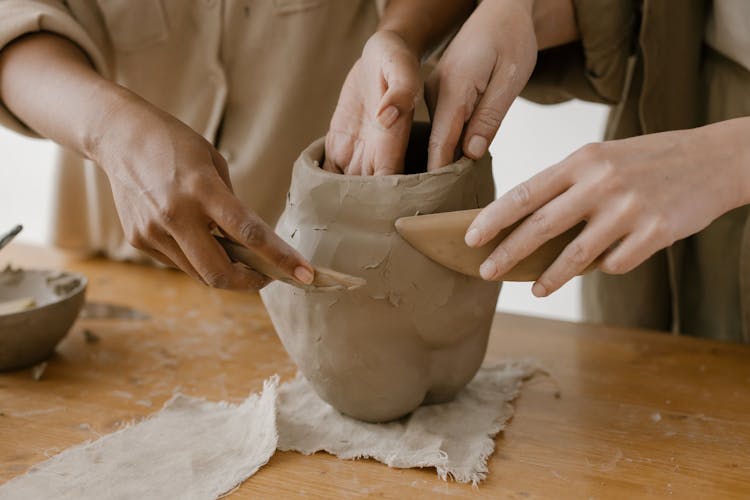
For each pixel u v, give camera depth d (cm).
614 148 65
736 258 107
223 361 95
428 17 94
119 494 68
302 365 78
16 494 68
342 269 70
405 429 78
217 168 73
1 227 242
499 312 109
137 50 115
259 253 64
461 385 81
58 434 79
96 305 110
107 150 73
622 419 81
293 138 118
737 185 66
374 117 76
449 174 70
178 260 72
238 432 77
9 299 102
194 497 67
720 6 96
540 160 217
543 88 107
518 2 81
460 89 74
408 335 73
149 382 90
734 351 96
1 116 93
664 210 63
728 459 73
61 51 89
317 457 74
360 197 70
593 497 67
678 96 104
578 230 67
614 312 118
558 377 90
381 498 68
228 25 112
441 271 71
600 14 94
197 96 118
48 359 96
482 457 73
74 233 130
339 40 115
